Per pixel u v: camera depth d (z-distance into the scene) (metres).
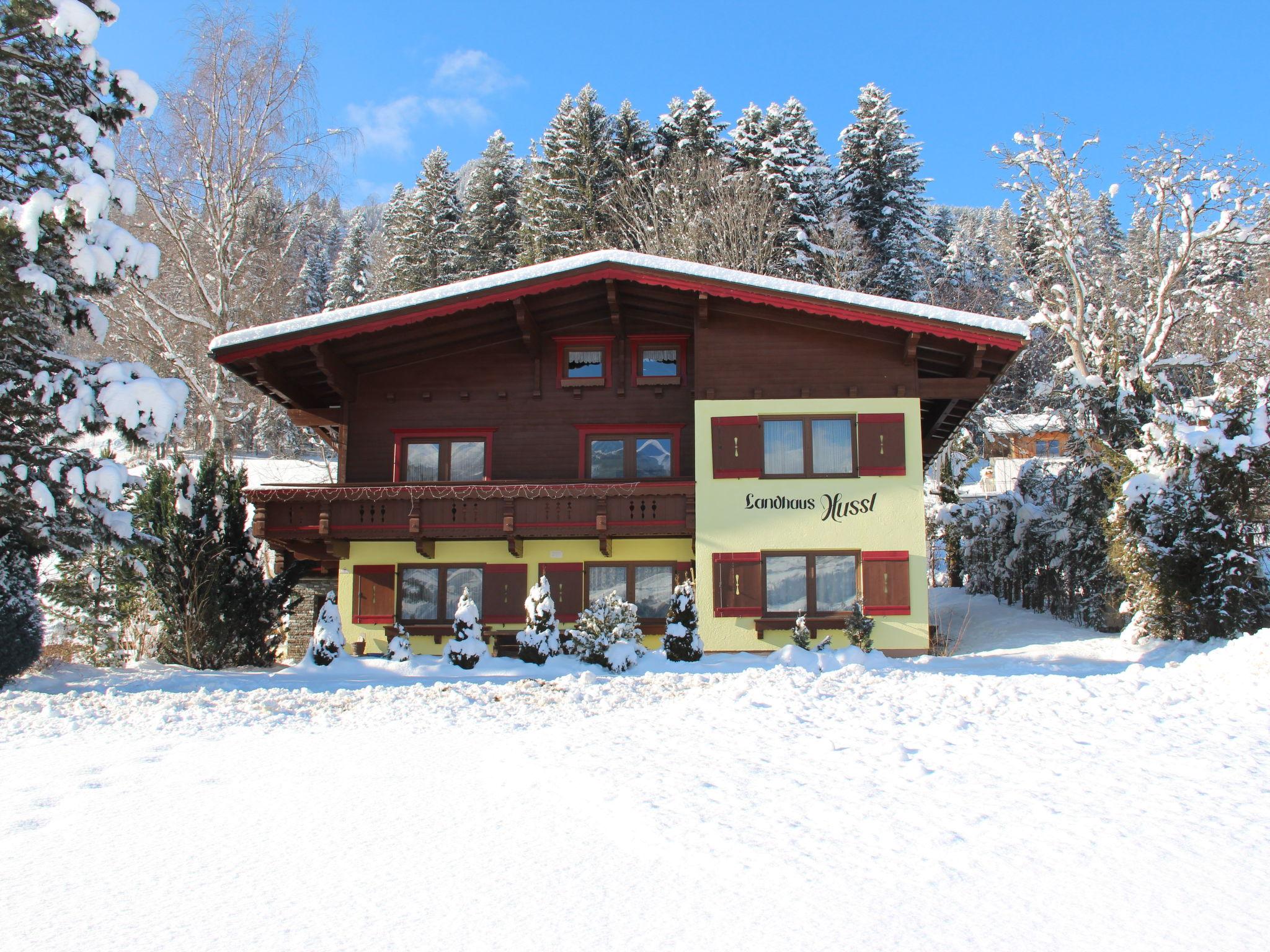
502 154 58.53
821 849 6.91
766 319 22.75
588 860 6.77
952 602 32.16
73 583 21.05
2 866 6.79
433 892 6.23
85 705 13.04
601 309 24.03
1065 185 32.44
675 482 22.69
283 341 21.95
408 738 10.77
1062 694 12.09
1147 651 19.53
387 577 23.34
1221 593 18.95
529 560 23.36
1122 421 26.08
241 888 6.34
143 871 6.67
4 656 15.18
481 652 18.75
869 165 53.22
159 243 34.28
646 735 10.49
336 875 6.55
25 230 14.98
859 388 22.52
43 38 16.31
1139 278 39.28
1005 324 21.17
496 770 9.23
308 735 11.02
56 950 5.45
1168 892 6.11
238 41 32.41
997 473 49.69
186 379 32.41
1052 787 8.31
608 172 50.47
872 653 19.53
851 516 22.16
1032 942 5.45
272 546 23.89
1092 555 23.52
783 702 12.02
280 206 34.88
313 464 44.47
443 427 24.08
